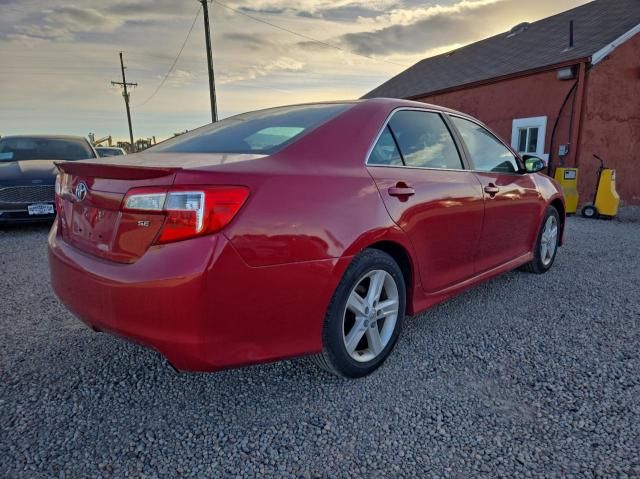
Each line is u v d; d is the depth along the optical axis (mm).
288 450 1867
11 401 2170
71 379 2381
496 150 3625
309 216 2004
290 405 2176
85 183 2146
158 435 1952
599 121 9984
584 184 10062
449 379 2412
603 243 6020
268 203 1880
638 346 2797
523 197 3715
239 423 2039
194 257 1713
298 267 1961
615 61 9867
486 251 3326
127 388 2309
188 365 1809
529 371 2496
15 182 5871
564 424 2029
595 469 1750
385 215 2352
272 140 2301
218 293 1753
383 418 2076
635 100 10305
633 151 10539
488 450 1865
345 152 2344
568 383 2369
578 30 12188
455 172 3014
